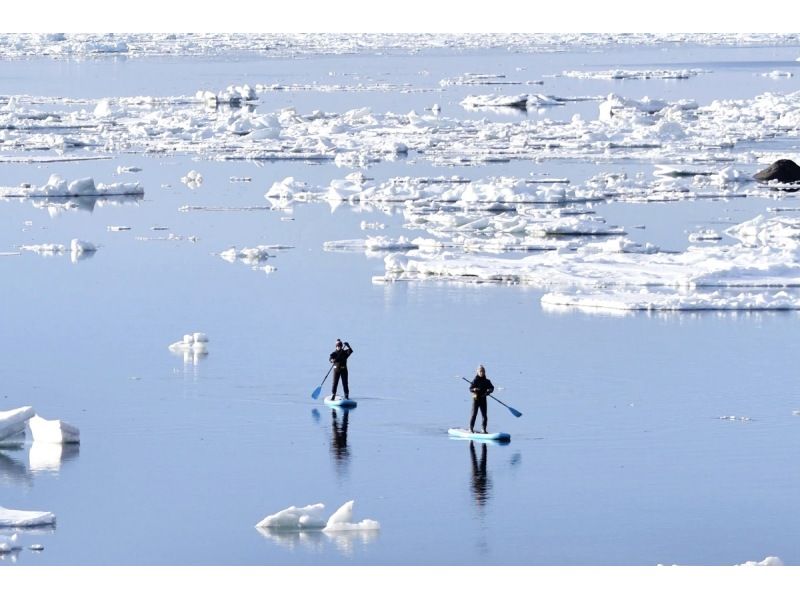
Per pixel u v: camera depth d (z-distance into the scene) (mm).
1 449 43812
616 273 72062
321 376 52281
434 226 91812
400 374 52594
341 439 44594
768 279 70500
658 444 44000
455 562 34438
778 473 41219
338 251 82000
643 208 99000
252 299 67000
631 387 50688
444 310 64312
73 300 66812
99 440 44469
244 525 36969
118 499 38875
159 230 90250
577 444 44125
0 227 91312
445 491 39719
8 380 51656
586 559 34688
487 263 75438
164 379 51781
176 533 36344
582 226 87188
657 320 62094
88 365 53875
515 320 62094
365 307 65062
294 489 39812
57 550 35062
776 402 48781
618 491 39688
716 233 85250
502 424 46250
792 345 57125
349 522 36969
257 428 45781
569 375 52406
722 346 56969
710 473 41250
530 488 39938
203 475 41031
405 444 44188
